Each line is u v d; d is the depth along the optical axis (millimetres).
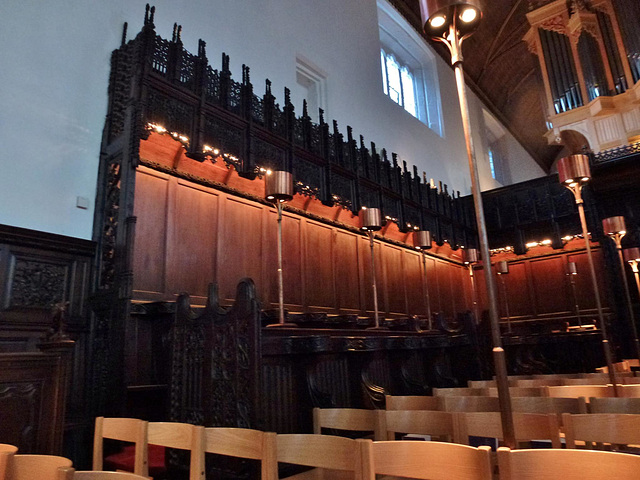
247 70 7898
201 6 8852
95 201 6312
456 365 7613
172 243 6926
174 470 3945
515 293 15008
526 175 27000
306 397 4379
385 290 11727
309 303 9383
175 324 4648
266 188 6129
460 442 2564
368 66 14141
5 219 5484
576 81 16938
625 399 2846
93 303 5777
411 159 15039
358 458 1943
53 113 6148
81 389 5500
